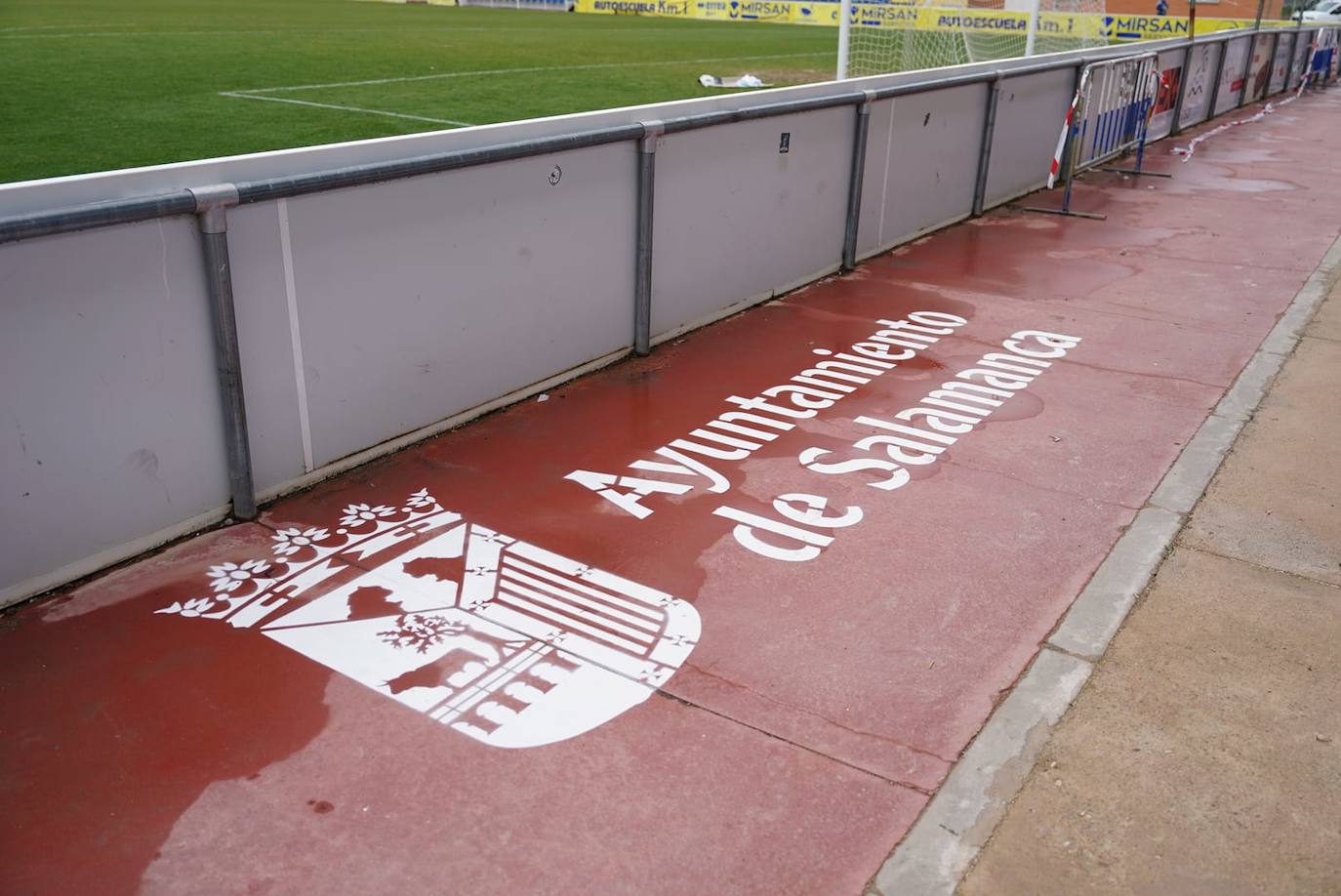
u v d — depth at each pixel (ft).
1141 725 9.53
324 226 12.96
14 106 38.75
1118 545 12.78
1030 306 22.52
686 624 11.03
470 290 15.28
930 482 14.40
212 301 11.88
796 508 13.60
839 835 8.23
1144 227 30.12
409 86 49.21
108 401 11.29
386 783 8.72
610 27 103.96
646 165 17.47
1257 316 21.99
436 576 11.84
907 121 26.02
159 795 8.55
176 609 11.07
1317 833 8.28
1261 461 15.14
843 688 10.05
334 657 10.36
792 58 72.23
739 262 21.18
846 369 18.67
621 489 14.01
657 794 8.65
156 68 52.11
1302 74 72.84
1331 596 11.66
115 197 10.79
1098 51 40.83
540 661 10.37
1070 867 7.93
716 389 17.57
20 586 10.99
